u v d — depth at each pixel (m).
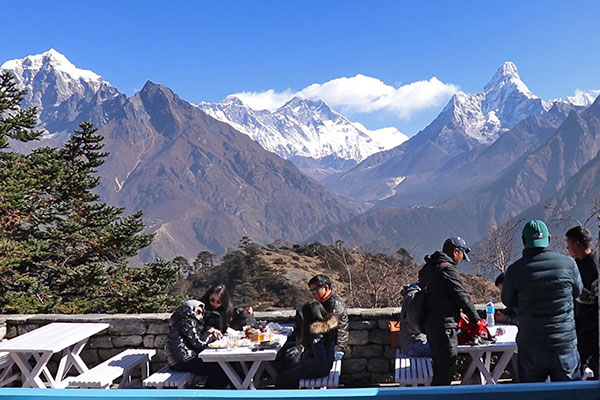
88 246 21.33
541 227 4.62
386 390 3.08
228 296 7.03
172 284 21.92
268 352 6.14
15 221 19.34
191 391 3.12
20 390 3.17
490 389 3.06
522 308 4.59
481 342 5.86
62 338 6.81
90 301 19.83
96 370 6.45
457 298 5.50
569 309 4.50
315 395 3.09
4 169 18.91
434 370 5.65
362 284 25.30
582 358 5.09
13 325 8.08
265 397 3.10
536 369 4.54
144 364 7.22
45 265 19.41
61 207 20.83
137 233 21.95
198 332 6.65
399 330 7.08
